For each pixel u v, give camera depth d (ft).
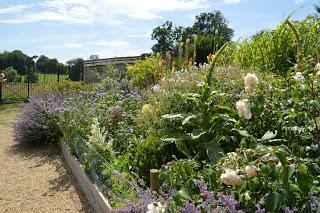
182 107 13.04
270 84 11.53
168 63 25.49
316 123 8.25
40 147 23.58
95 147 14.98
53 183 16.44
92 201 13.42
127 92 24.12
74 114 20.13
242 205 7.39
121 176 10.71
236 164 7.38
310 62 9.97
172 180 8.45
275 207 6.60
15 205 14.19
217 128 10.78
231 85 13.12
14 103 55.16
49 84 39.19
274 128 10.02
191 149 11.94
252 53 19.27
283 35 17.51
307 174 6.66
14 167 19.27
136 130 14.76
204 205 7.08
